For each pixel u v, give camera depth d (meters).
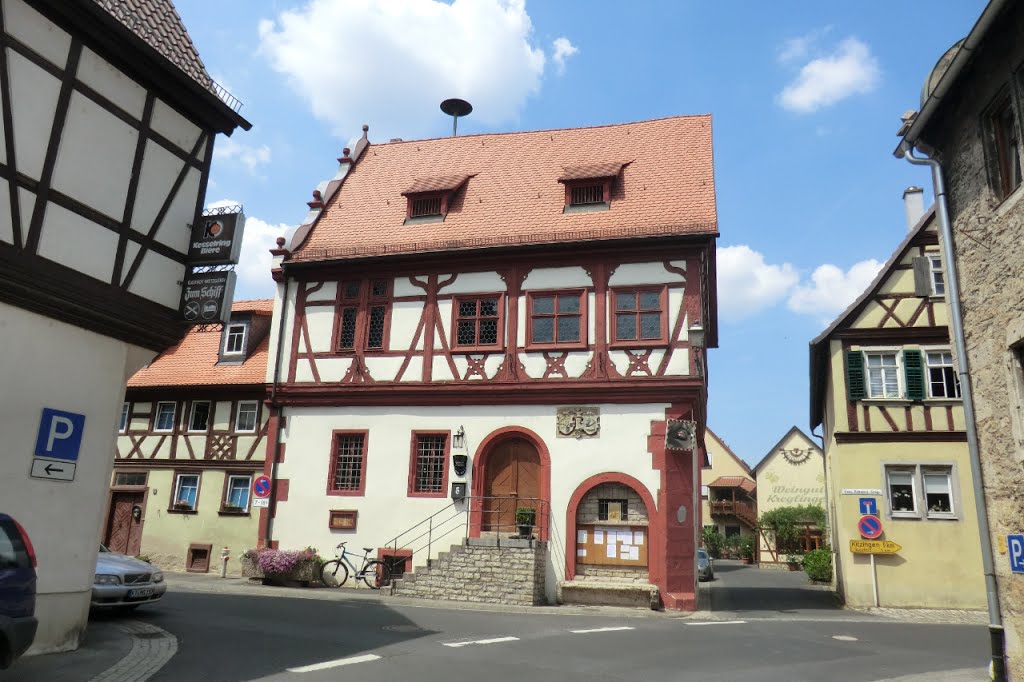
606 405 17.48
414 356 18.97
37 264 8.81
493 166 21.64
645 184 19.48
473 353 18.55
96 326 9.70
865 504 19.16
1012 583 8.40
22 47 8.78
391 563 18.12
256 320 24.78
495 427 18.08
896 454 19.33
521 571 15.95
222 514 22.66
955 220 9.67
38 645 8.76
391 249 19.72
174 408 24.16
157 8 11.11
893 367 19.98
